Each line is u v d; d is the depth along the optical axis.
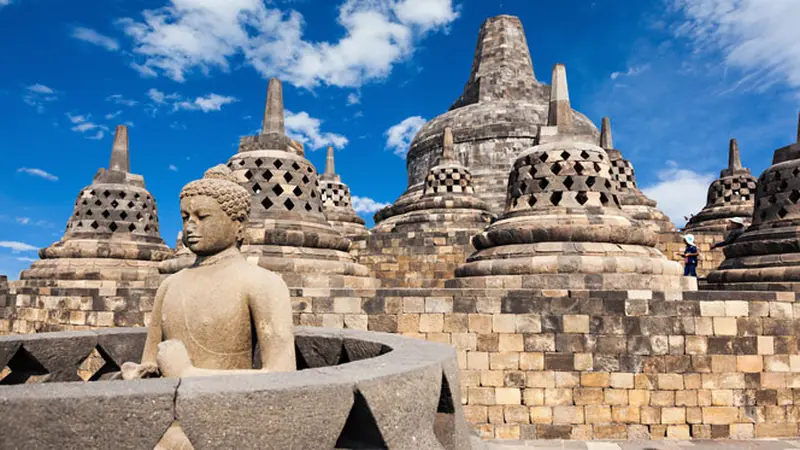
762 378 8.05
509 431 8.12
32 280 14.86
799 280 10.23
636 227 10.10
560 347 8.23
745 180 22.59
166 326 3.86
